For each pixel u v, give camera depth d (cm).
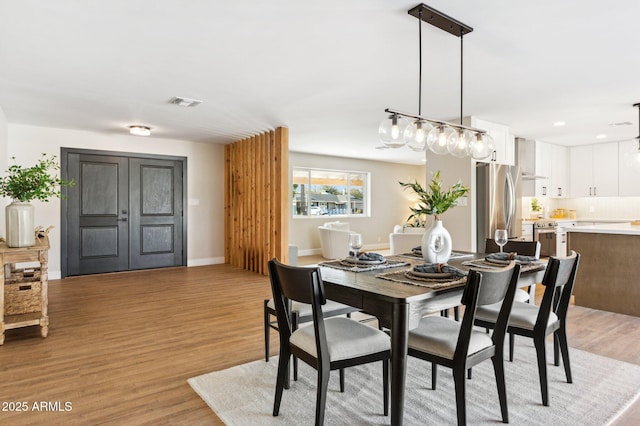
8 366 259
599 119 509
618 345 299
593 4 222
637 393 221
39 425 190
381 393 223
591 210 732
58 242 566
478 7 226
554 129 575
